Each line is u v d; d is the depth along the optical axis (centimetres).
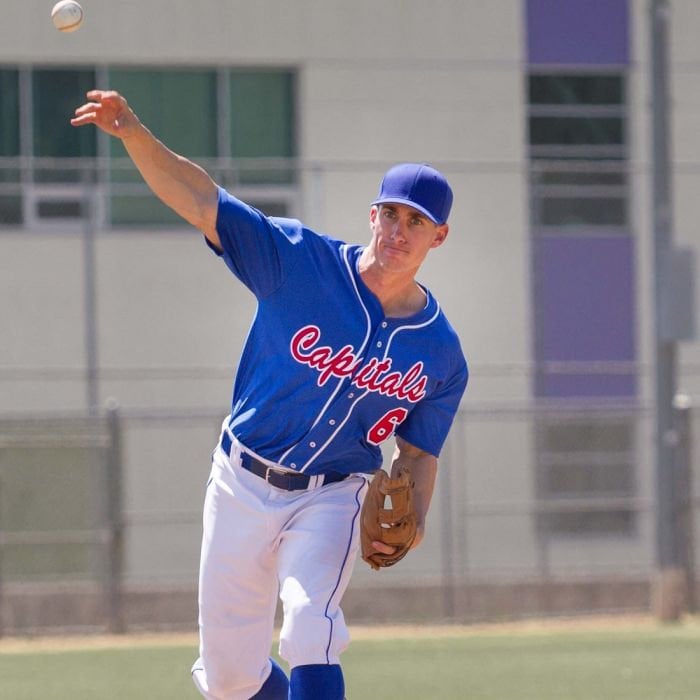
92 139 5803
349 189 5616
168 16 5847
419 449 1920
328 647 1717
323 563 1770
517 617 5303
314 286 1738
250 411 1822
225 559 1856
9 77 5784
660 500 5138
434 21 5997
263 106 5916
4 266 5422
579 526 5494
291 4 5916
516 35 6047
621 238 5897
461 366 1872
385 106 5956
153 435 5344
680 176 6041
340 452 1831
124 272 5494
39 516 5128
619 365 5638
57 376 5347
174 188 1659
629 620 5247
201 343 5534
